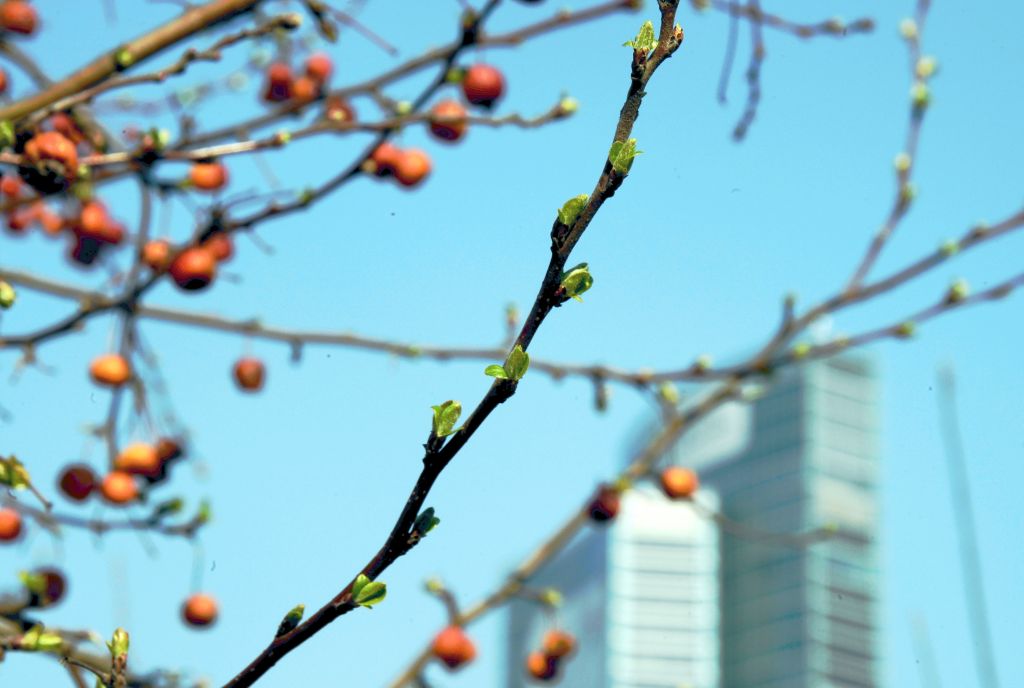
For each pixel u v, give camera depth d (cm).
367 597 357
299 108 759
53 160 621
